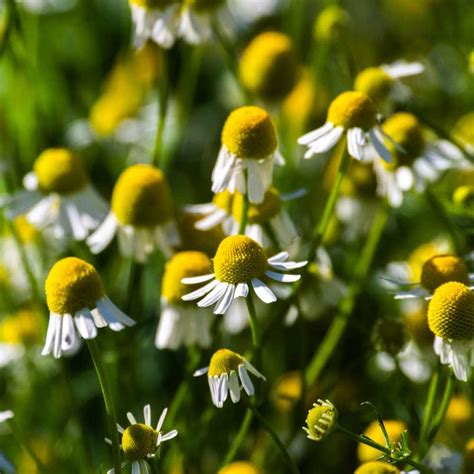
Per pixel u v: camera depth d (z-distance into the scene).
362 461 0.49
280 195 0.52
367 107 0.50
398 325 0.51
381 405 0.52
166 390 0.55
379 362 0.53
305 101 0.60
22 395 0.56
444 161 0.53
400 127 0.52
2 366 0.56
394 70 0.54
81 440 0.53
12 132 0.59
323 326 0.55
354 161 0.56
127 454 0.47
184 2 0.55
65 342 0.47
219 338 0.53
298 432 0.53
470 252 0.53
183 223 0.53
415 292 0.49
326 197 0.57
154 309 0.55
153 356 0.55
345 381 0.54
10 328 0.56
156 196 0.52
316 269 0.53
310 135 0.50
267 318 0.54
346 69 0.58
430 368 0.53
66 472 0.53
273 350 0.55
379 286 0.55
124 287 0.57
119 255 0.57
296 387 0.53
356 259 0.56
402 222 0.57
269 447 0.52
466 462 0.49
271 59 0.57
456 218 0.54
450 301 0.47
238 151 0.49
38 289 0.55
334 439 0.53
